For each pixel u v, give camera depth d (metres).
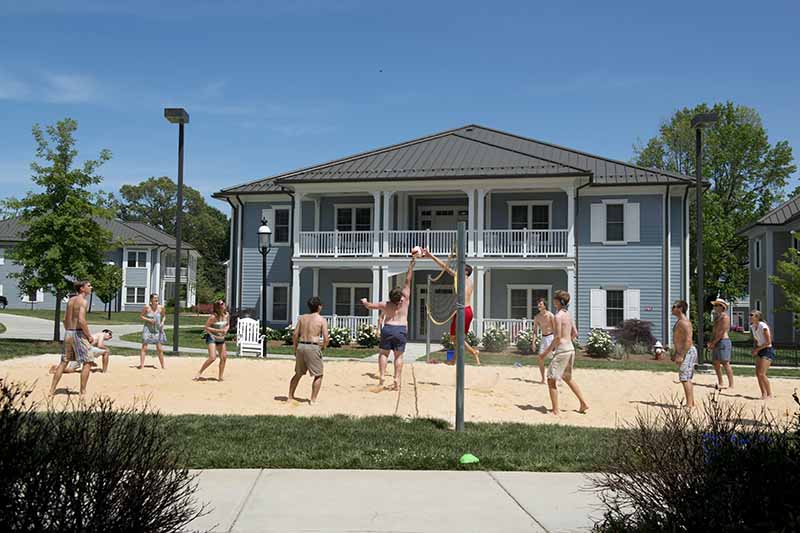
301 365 10.88
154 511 3.88
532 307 28.14
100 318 46.50
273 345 25.72
